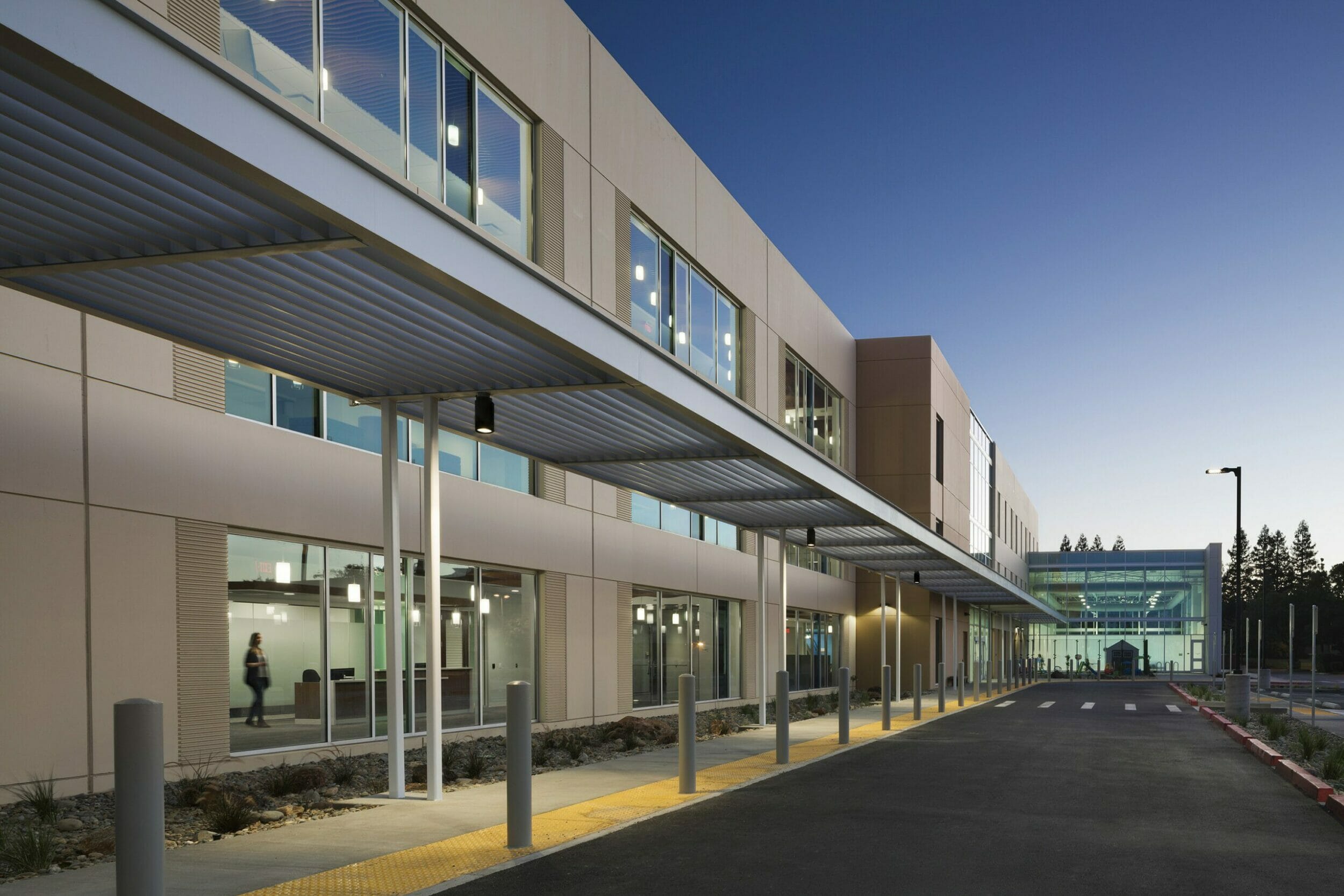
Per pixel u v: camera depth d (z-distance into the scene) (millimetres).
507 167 16875
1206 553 69188
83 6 5207
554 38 18094
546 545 19375
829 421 38281
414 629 15820
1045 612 52500
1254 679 56312
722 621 28156
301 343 9859
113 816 9867
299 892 7027
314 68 12617
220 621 12406
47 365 10516
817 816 10320
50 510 10453
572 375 11047
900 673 36188
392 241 7332
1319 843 9289
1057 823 10094
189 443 12133
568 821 9805
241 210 6922
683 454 14836
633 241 21688
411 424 16141
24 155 6156
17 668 10016
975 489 54250
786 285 32219
